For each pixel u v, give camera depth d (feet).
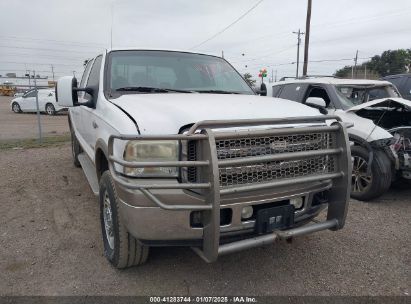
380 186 17.44
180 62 15.58
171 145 9.52
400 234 14.57
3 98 155.74
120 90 13.67
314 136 10.67
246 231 9.97
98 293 10.48
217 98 12.30
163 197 9.19
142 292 10.55
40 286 10.78
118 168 9.98
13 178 22.09
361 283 11.12
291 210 10.29
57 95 14.03
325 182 10.96
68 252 12.78
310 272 11.69
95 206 17.19
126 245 10.89
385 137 17.33
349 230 14.89
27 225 15.07
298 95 23.82
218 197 8.93
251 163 9.43
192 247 10.06
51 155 29.14
